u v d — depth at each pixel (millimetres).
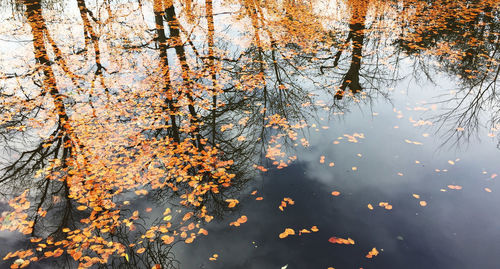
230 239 4250
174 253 4023
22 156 5742
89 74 8828
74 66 9242
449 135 6445
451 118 7035
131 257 3941
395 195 4961
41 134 6316
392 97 8047
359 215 4621
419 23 12539
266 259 3959
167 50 10602
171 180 5195
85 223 4398
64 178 5156
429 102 7750
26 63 9211
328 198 4949
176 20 13312
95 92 7895
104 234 4223
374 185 5184
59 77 8555
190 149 5902
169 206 4754
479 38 10977
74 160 5547
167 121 6801
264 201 4914
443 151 5961
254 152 6047
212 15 14070
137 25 12625
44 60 9445
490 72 8961
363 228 4398
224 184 5156
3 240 4125
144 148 5879
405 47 10719
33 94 7695
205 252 4055
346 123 6973
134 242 4145
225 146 6203
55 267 3768
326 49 10852
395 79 8922
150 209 4688
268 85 8625
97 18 13117
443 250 4043
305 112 7422
